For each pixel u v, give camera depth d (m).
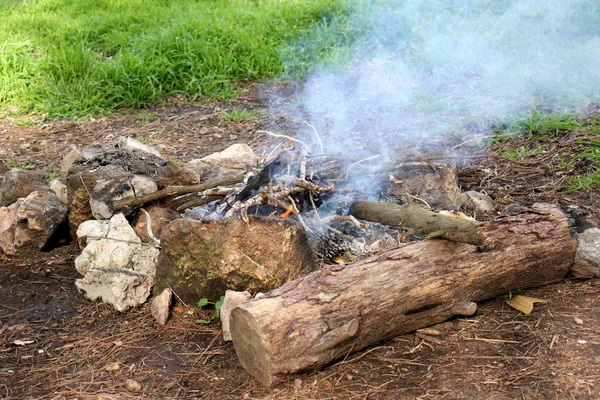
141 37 4.29
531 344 1.86
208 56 3.99
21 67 3.93
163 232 2.04
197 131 3.40
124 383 1.81
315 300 1.76
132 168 2.39
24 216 2.36
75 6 4.97
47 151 3.26
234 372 1.82
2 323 2.08
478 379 1.76
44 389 1.80
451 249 1.93
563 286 2.09
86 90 3.81
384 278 1.84
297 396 1.72
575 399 1.68
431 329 1.92
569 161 2.77
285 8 4.64
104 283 2.12
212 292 2.03
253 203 2.12
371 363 1.82
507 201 2.53
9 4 5.06
